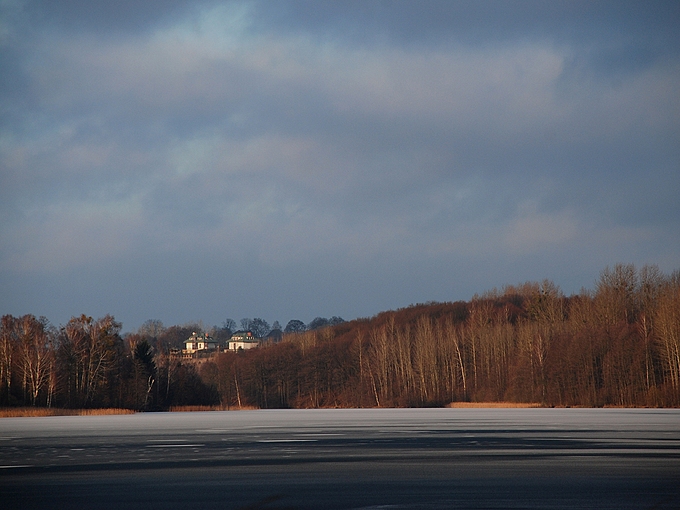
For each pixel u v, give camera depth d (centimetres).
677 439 5931
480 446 5503
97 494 3412
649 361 15650
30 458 4916
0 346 14850
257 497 3288
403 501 3147
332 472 4072
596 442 5691
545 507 2981
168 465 4478
